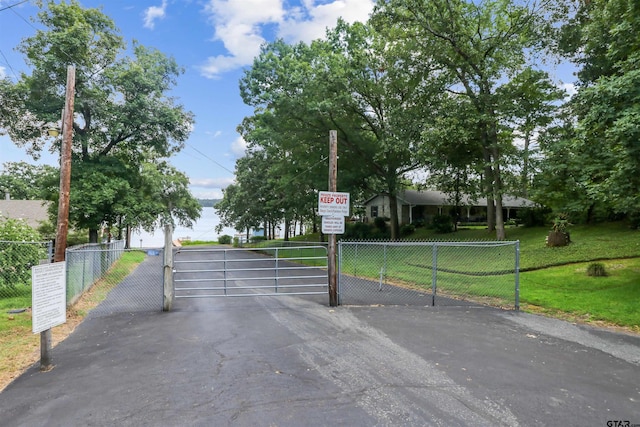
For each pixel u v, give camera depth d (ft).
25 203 111.75
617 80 26.43
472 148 70.23
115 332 20.97
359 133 81.46
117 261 66.39
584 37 44.55
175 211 144.46
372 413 11.56
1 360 16.74
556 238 52.54
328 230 27.89
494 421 11.12
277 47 76.59
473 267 46.09
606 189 29.37
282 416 11.38
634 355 17.17
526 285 34.63
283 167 91.35
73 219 71.67
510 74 62.59
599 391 13.26
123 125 74.59
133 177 83.76
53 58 63.98
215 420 11.20
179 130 81.66
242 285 39.37
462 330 21.03
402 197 109.29
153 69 77.36
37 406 12.26
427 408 11.89
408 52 67.82
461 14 64.75
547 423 11.05
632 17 28.68
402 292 34.01
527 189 65.82
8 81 66.74
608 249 46.14
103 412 11.78
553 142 58.90
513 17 62.23
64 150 23.86
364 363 15.83
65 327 22.20
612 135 26.68
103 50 72.49
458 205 94.22
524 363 15.98
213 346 18.17
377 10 67.72
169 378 14.35
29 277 31.89
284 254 83.51
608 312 24.53
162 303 28.30
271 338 19.40
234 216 143.54
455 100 70.69
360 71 71.61
